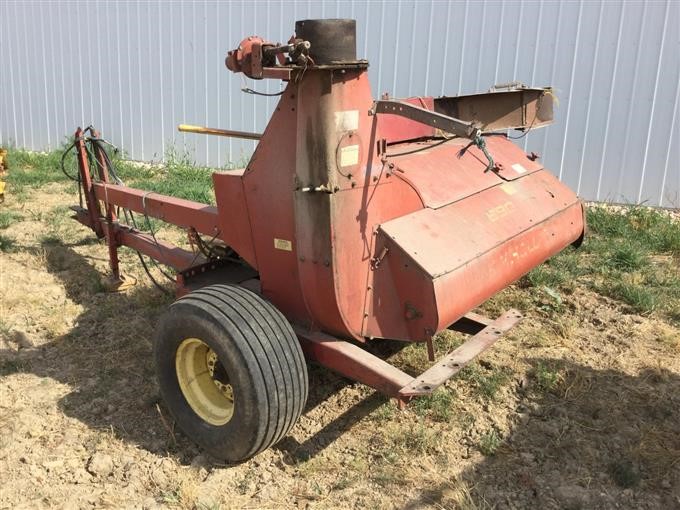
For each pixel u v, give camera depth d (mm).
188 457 3453
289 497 3164
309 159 2996
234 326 3031
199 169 10125
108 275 5773
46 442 3545
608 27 7531
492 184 4227
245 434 3080
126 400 3938
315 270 3135
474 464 3369
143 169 10375
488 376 4129
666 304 5195
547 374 4078
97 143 5414
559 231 4438
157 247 4852
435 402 3842
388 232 3246
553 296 5219
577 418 3725
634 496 3145
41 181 9383
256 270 3896
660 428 3643
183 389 3428
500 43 8102
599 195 8023
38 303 5211
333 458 3438
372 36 8852
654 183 7723
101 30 11156
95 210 5480
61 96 12047
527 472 3299
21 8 11977
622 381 4098
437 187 3789
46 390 4031
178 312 3207
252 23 9719
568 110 7953
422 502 3109
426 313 3201
